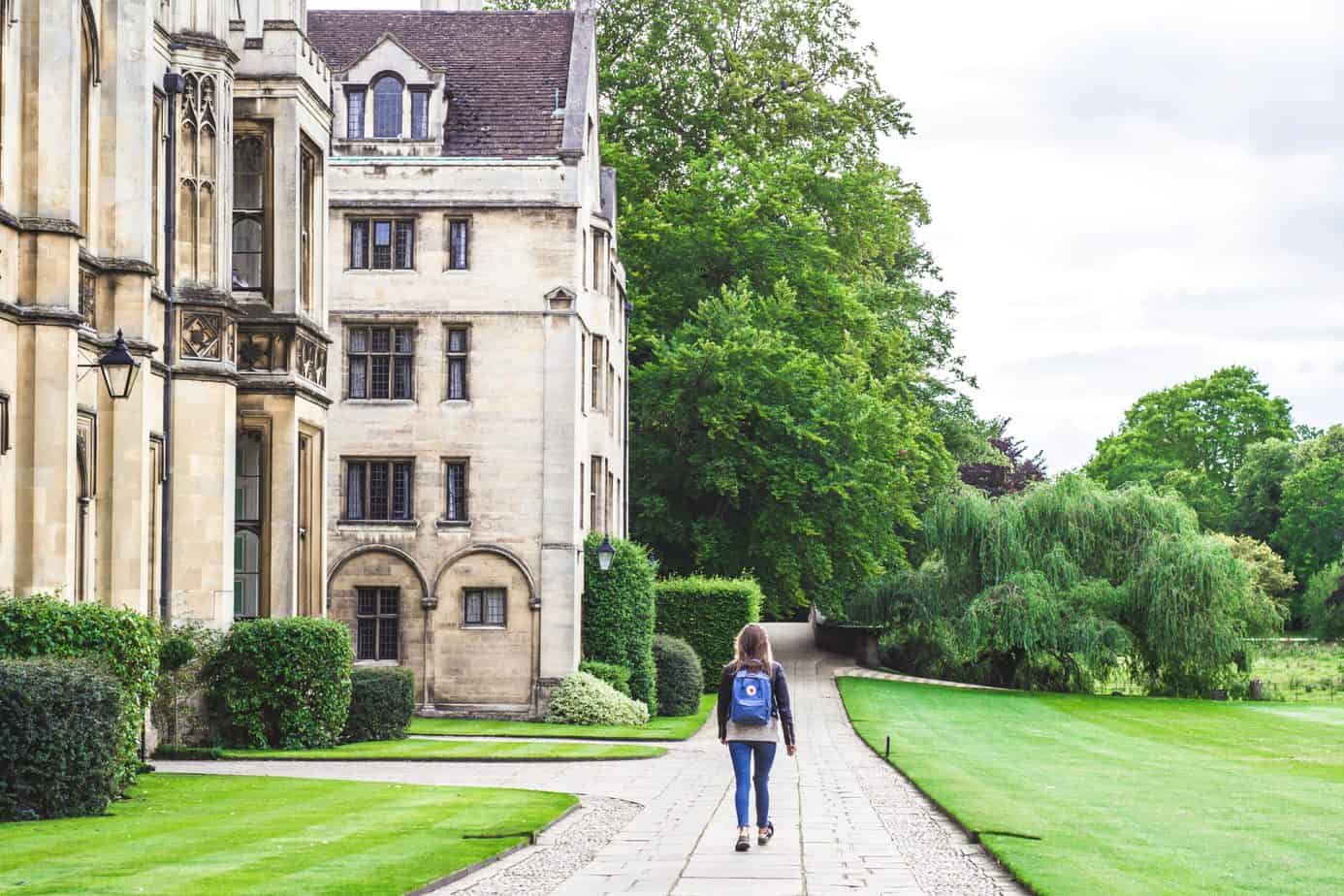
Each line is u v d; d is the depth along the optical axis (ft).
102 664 58.39
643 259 184.03
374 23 147.64
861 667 211.00
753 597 169.68
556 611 129.80
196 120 86.63
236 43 95.55
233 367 87.97
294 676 87.81
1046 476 289.94
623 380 166.61
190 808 58.13
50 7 67.31
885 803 67.05
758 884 43.01
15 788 53.42
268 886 40.01
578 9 144.36
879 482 176.96
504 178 131.44
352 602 130.72
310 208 101.14
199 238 86.99
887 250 212.84
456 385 131.95
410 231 132.05
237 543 95.96
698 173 181.88
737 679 50.42
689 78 195.83
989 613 182.09
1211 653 179.11
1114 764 98.27
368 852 47.11
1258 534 346.33
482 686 129.90
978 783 76.02
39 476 66.54
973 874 45.60
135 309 75.46
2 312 64.90
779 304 176.55
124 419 75.41
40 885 39.45
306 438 101.14
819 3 205.57
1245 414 364.17
